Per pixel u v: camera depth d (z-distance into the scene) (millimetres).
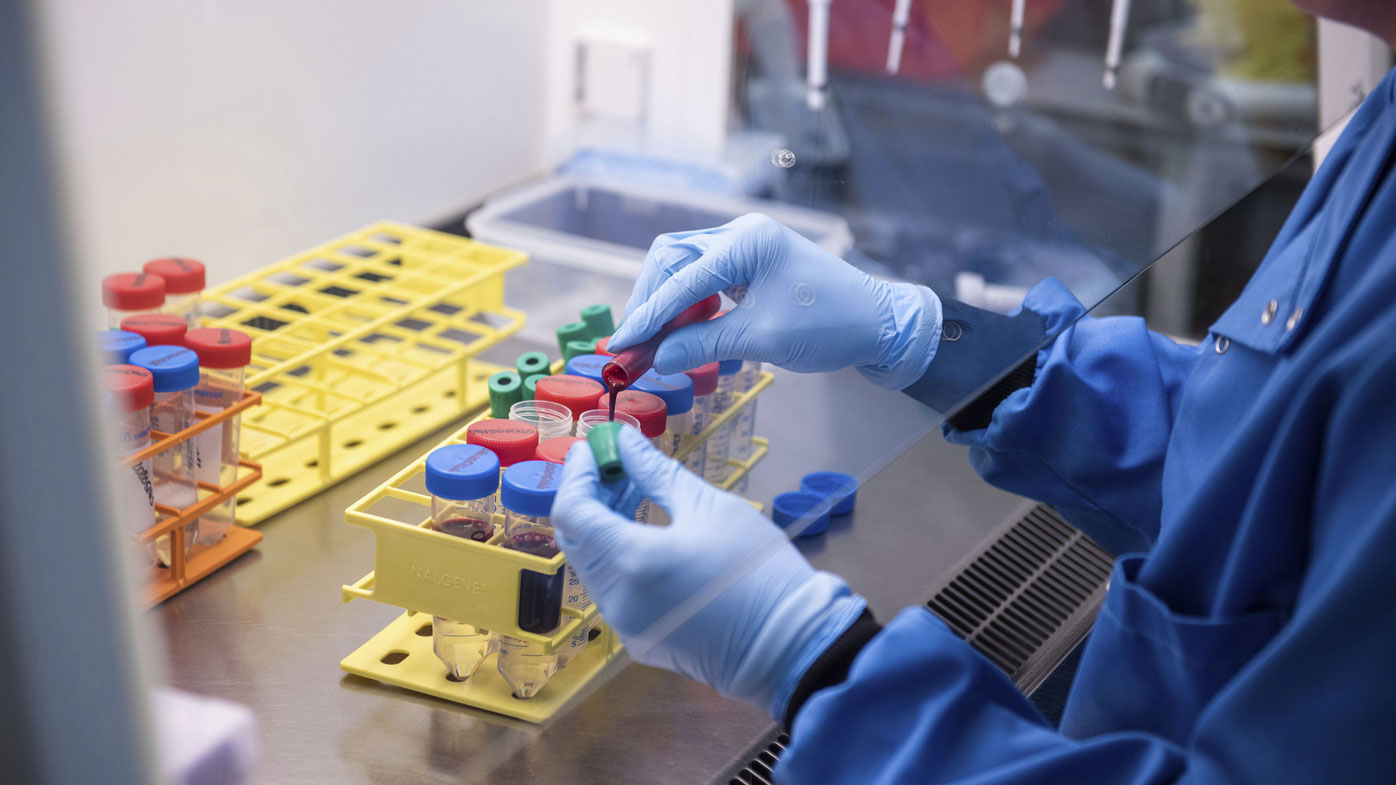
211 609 1032
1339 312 797
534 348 1462
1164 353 1365
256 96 1125
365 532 1170
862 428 911
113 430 430
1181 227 1006
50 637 450
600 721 995
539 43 1234
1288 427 769
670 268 1000
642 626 836
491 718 961
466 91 1275
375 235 1364
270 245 1247
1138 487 1286
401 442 1312
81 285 400
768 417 948
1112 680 936
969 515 1500
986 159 937
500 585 899
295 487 1215
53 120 376
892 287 933
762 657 869
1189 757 746
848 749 833
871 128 954
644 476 861
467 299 1422
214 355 1055
